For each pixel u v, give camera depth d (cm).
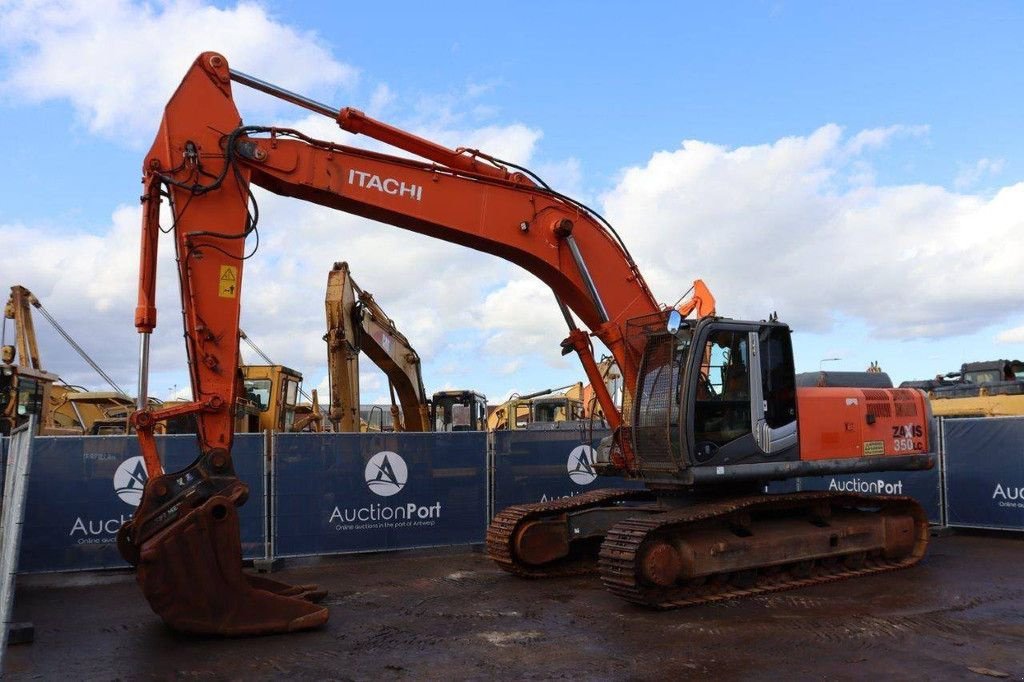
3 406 1464
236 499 713
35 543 1030
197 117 750
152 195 729
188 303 730
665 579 812
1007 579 947
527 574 994
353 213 828
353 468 1156
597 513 1009
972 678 584
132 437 1073
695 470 852
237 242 751
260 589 805
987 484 1290
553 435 1284
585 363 951
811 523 970
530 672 613
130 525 729
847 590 892
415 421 1722
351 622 773
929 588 898
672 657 646
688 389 855
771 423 909
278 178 773
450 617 793
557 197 894
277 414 1609
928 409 1056
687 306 974
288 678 604
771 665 621
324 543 1130
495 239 859
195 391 729
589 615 795
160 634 733
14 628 707
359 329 1484
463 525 1214
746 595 855
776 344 930
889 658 634
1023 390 1969
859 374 1077
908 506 1050
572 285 898
